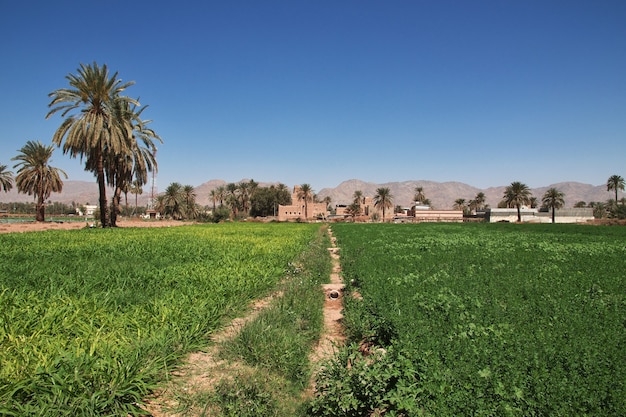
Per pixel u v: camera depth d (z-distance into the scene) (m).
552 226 70.25
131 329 7.09
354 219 119.38
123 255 17.62
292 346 7.09
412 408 4.48
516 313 8.24
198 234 34.81
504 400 4.61
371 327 8.07
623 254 20.75
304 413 5.32
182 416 5.07
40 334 6.51
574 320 7.61
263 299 11.14
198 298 9.46
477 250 22.84
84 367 5.25
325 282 14.43
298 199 127.31
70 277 11.25
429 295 9.73
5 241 24.05
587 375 5.17
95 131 37.06
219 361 6.66
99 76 37.22
